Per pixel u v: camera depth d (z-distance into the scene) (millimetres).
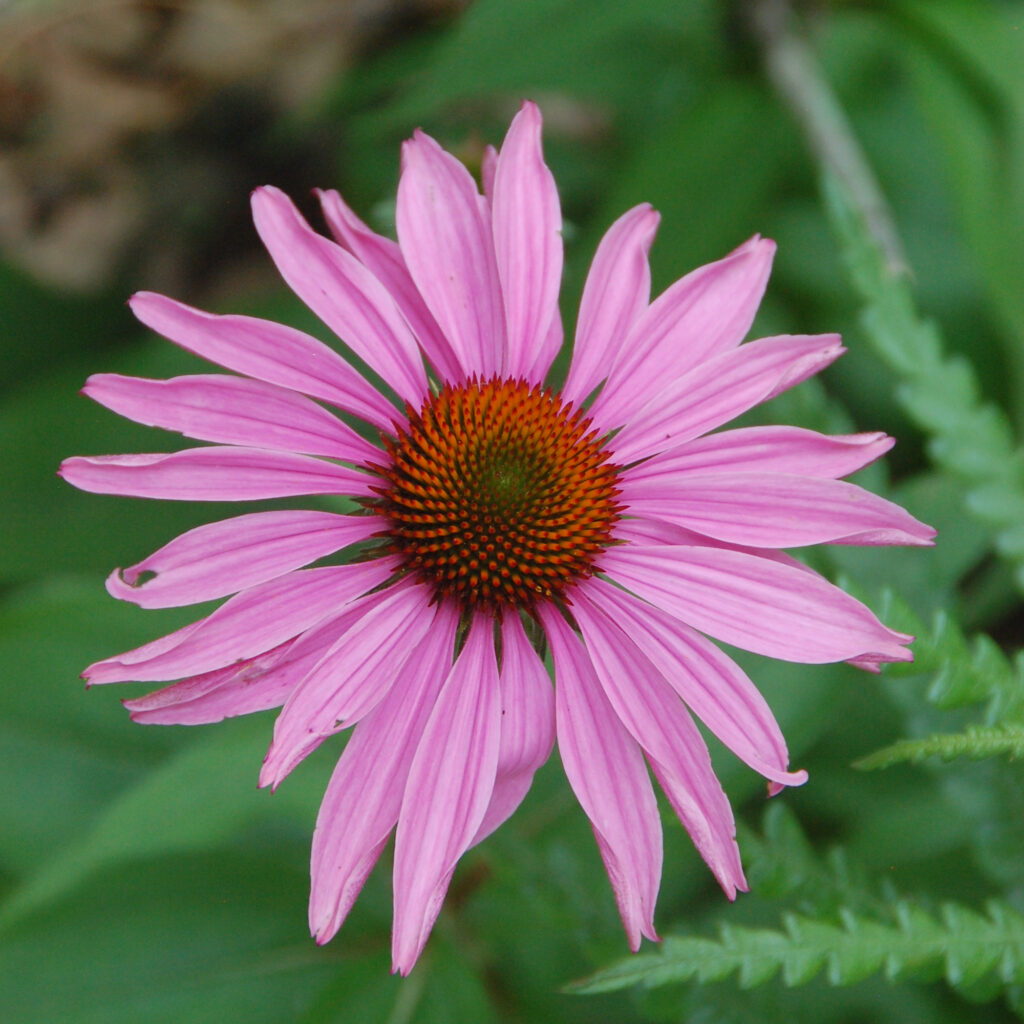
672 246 625
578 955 577
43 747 584
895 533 531
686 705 536
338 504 547
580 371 550
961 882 587
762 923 582
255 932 567
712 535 539
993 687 542
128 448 625
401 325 539
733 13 634
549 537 540
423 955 562
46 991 558
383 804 519
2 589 625
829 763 611
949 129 628
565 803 574
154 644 514
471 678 529
